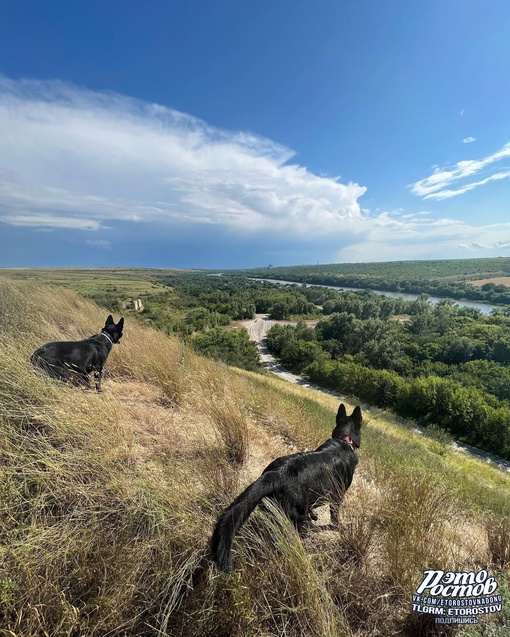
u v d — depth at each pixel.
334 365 43.44
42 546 1.82
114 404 3.55
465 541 3.16
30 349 4.16
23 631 1.50
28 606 1.54
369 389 37.41
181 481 2.63
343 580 2.18
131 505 2.18
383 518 2.80
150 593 1.78
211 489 2.63
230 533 1.90
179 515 2.18
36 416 2.64
